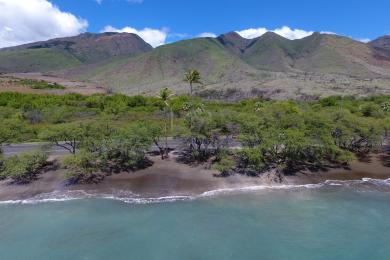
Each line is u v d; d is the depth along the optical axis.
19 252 29.02
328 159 53.53
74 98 123.25
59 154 55.38
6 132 56.38
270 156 51.59
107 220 34.66
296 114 59.50
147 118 88.50
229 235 31.73
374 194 41.59
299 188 43.66
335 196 40.94
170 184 44.06
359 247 29.70
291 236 31.55
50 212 36.53
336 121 58.22
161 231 32.47
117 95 128.62
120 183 44.34
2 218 35.06
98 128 53.91
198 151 53.59
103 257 28.38
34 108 94.00
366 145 59.38
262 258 28.20
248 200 39.75
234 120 54.47
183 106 93.12
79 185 43.56
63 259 28.11
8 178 45.12
